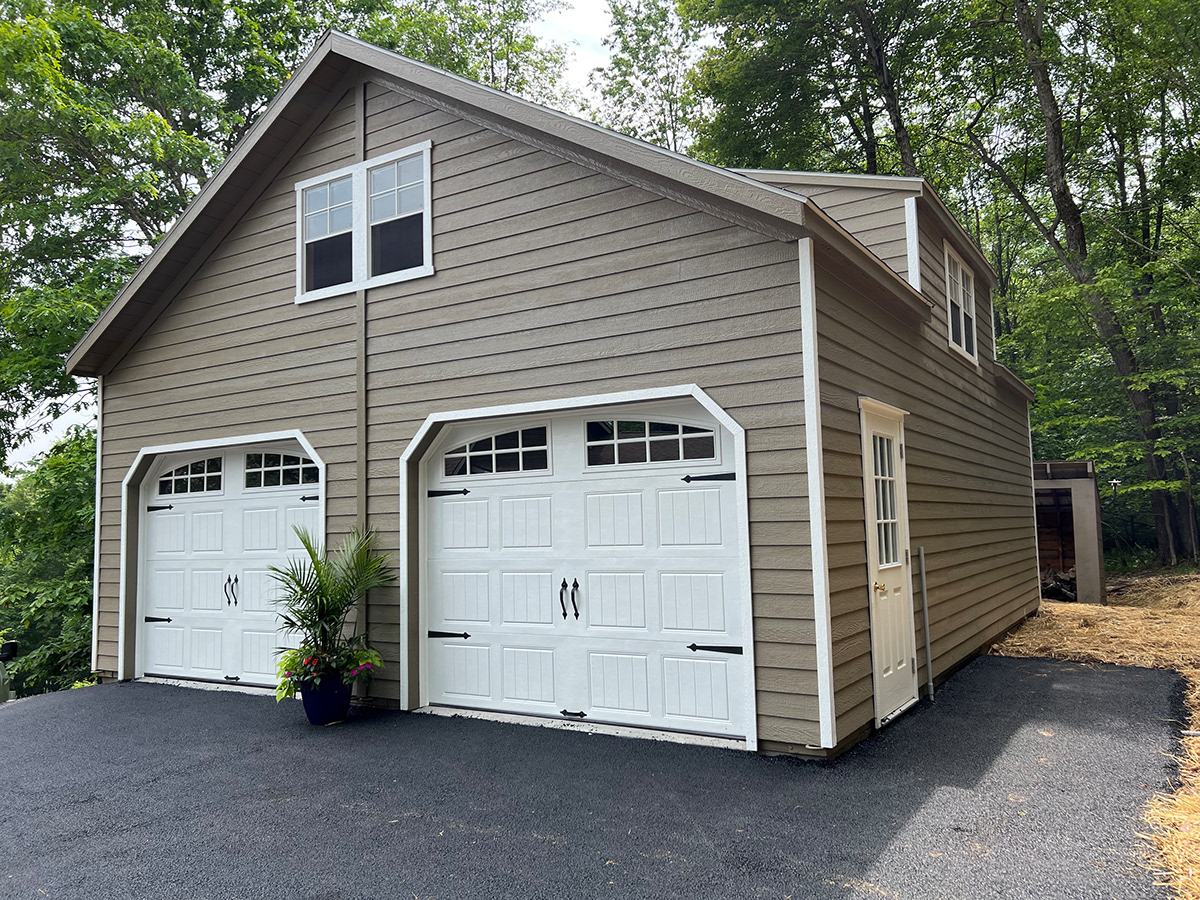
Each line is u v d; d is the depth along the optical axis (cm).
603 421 569
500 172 612
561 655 574
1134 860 324
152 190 1343
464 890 319
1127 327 1581
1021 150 1892
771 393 486
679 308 525
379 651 638
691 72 1983
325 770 483
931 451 709
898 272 754
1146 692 626
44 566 1898
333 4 1739
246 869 346
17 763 523
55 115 1272
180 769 498
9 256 1384
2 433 1388
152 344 813
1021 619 1011
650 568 541
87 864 357
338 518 673
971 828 362
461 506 629
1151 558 1783
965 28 1728
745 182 477
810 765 455
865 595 524
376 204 685
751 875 323
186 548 796
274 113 705
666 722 528
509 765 477
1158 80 1421
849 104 1897
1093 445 1700
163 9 1497
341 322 688
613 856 345
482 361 607
